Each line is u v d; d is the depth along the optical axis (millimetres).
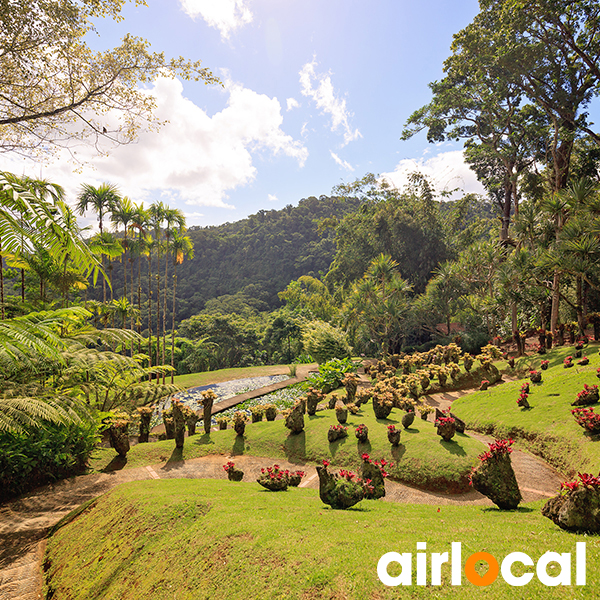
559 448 9852
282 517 5176
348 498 5953
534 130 25375
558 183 24578
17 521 7305
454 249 40375
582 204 18641
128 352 29359
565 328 23219
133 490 7270
